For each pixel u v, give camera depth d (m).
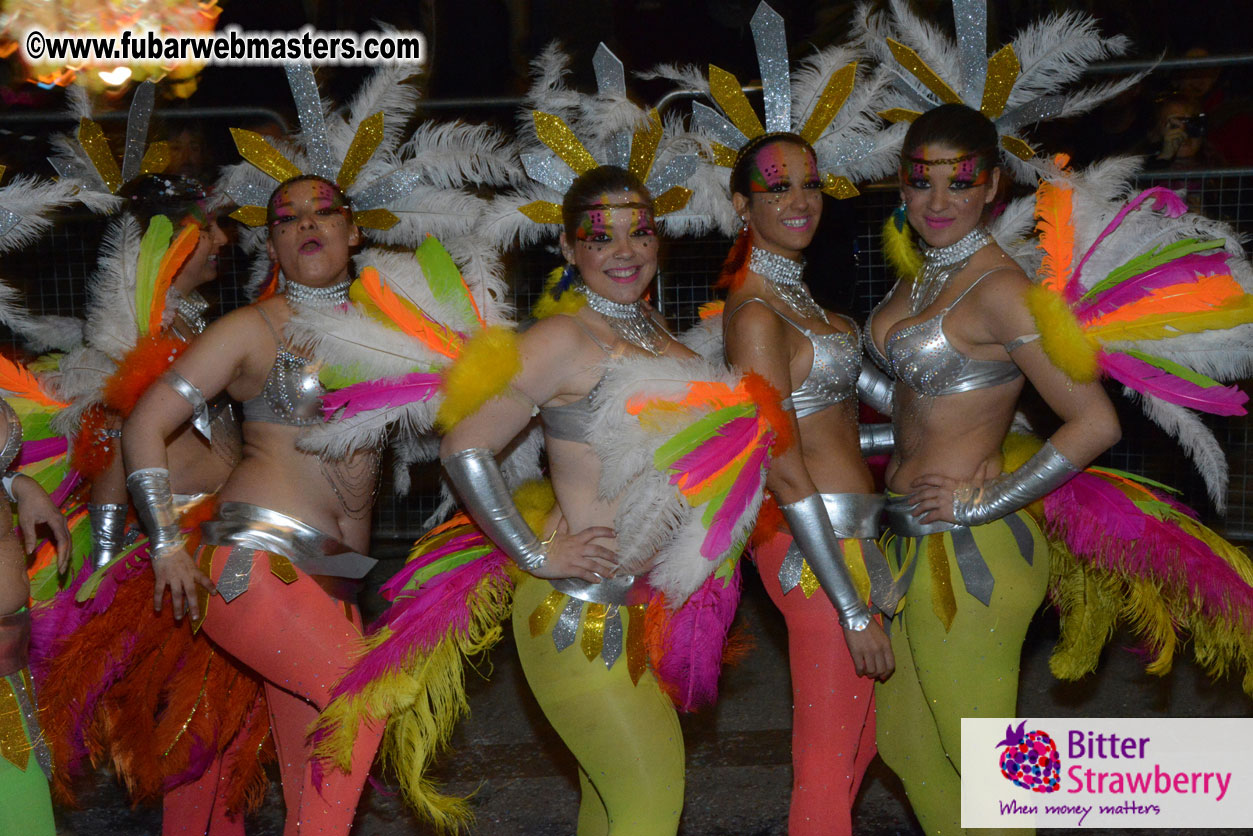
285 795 2.98
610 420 2.49
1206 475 2.93
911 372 2.73
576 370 2.56
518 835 3.48
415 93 3.23
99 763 3.76
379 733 2.81
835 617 2.78
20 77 5.82
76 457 3.11
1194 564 2.79
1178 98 5.15
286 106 5.86
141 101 3.32
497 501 2.52
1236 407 2.62
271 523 2.82
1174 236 2.85
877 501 2.86
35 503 2.71
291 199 2.86
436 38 5.87
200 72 5.93
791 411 2.68
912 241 2.98
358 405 2.66
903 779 2.98
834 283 3.82
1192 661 4.42
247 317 2.83
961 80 3.02
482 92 5.88
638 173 2.90
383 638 2.74
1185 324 2.65
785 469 2.63
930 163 2.67
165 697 3.23
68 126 5.19
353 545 2.97
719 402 2.55
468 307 2.77
